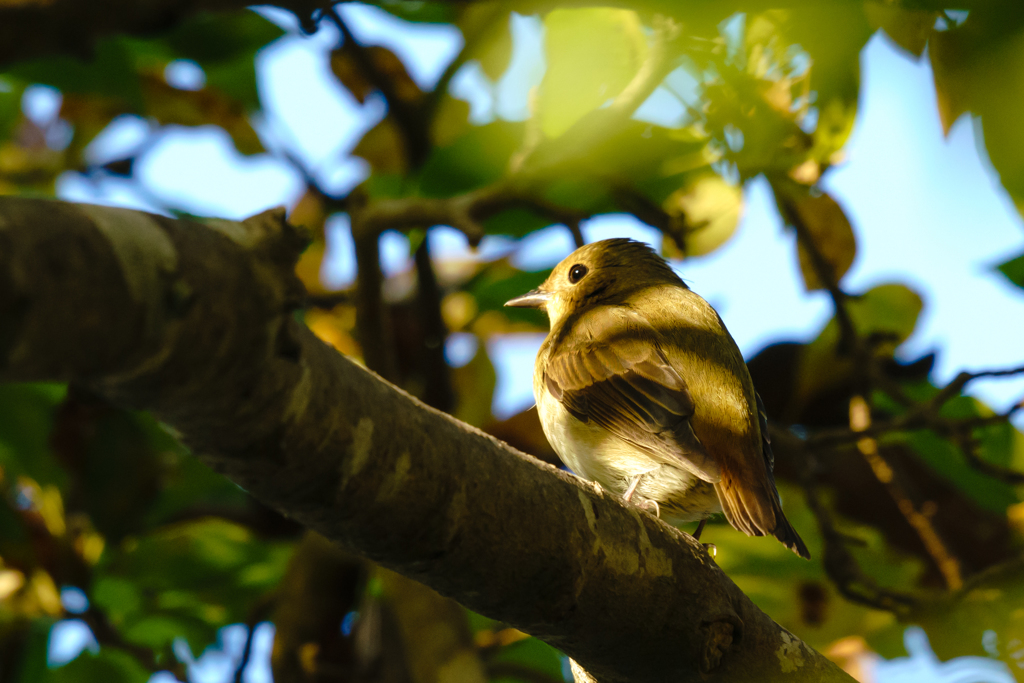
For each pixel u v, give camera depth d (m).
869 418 7.24
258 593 7.52
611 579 3.67
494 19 6.62
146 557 7.12
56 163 9.00
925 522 7.07
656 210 6.55
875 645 7.56
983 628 6.20
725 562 7.51
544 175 6.05
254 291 2.43
